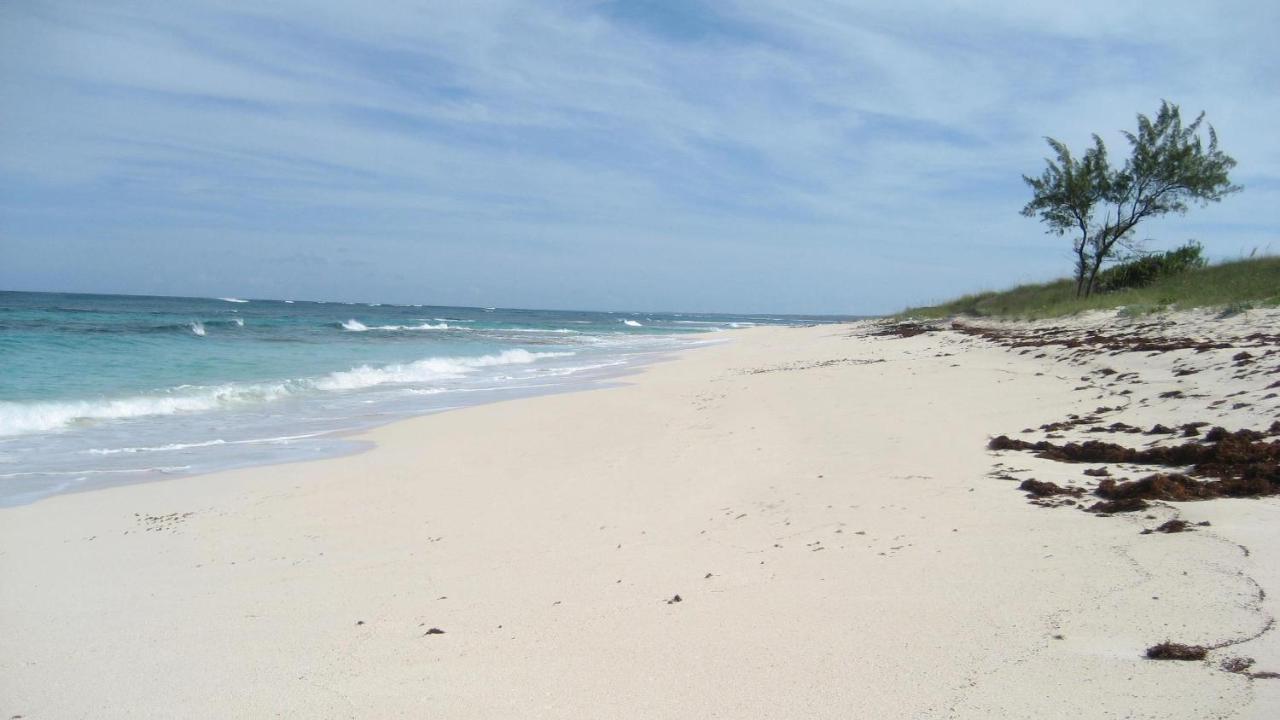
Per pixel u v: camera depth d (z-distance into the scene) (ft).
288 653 14.35
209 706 12.32
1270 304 47.60
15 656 14.64
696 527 21.04
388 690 12.48
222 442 38.09
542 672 12.75
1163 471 21.30
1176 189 80.84
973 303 116.88
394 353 92.68
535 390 58.95
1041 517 18.07
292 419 45.27
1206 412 26.40
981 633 12.39
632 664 12.76
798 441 30.78
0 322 110.73
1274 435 22.25
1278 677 9.82
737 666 12.30
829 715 10.51
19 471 31.81
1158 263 83.56
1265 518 16.03
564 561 19.07
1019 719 9.78
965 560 15.78
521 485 27.73
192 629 15.84
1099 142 83.56
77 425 42.80
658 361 85.71
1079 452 24.17
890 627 13.07
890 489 22.25
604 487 26.45
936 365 52.54
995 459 24.61
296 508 25.84
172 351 79.56
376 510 25.34
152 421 44.34
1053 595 13.44
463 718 11.32
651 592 16.25
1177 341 42.83
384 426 42.45
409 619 15.83
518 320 279.28
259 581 18.89
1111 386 34.27
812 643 12.84
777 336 132.46
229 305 301.02
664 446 32.65
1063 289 97.50
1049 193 85.35
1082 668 10.84
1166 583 13.25
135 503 26.78
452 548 21.01
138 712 12.26
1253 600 12.10
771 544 18.74
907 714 10.28
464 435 38.81
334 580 18.74
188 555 21.20
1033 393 35.96
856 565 16.39
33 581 19.20
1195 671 10.29
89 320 126.11
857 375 51.19
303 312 239.91
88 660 14.39
